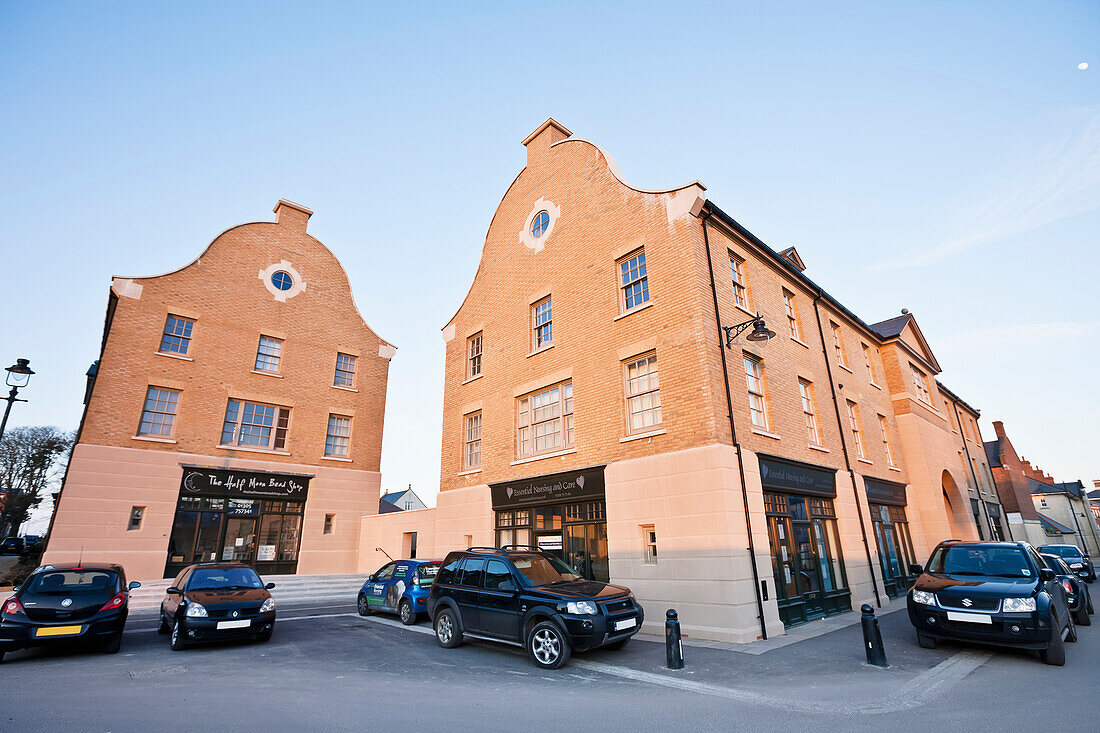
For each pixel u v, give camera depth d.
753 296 14.07
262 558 20.52
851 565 14.18
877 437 18.53
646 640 10.24
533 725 5.54
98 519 17.36
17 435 38.06
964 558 9.82
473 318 19.19
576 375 14.45
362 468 23.91
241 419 21.30
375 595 13.98
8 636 8.51
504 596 9.10
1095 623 12.07
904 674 7.49
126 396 18.81
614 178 14.79
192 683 7.30
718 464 10.74
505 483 15.63
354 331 25.41
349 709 6.10
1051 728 5.29
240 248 22.81
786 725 5.51
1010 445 39.59
